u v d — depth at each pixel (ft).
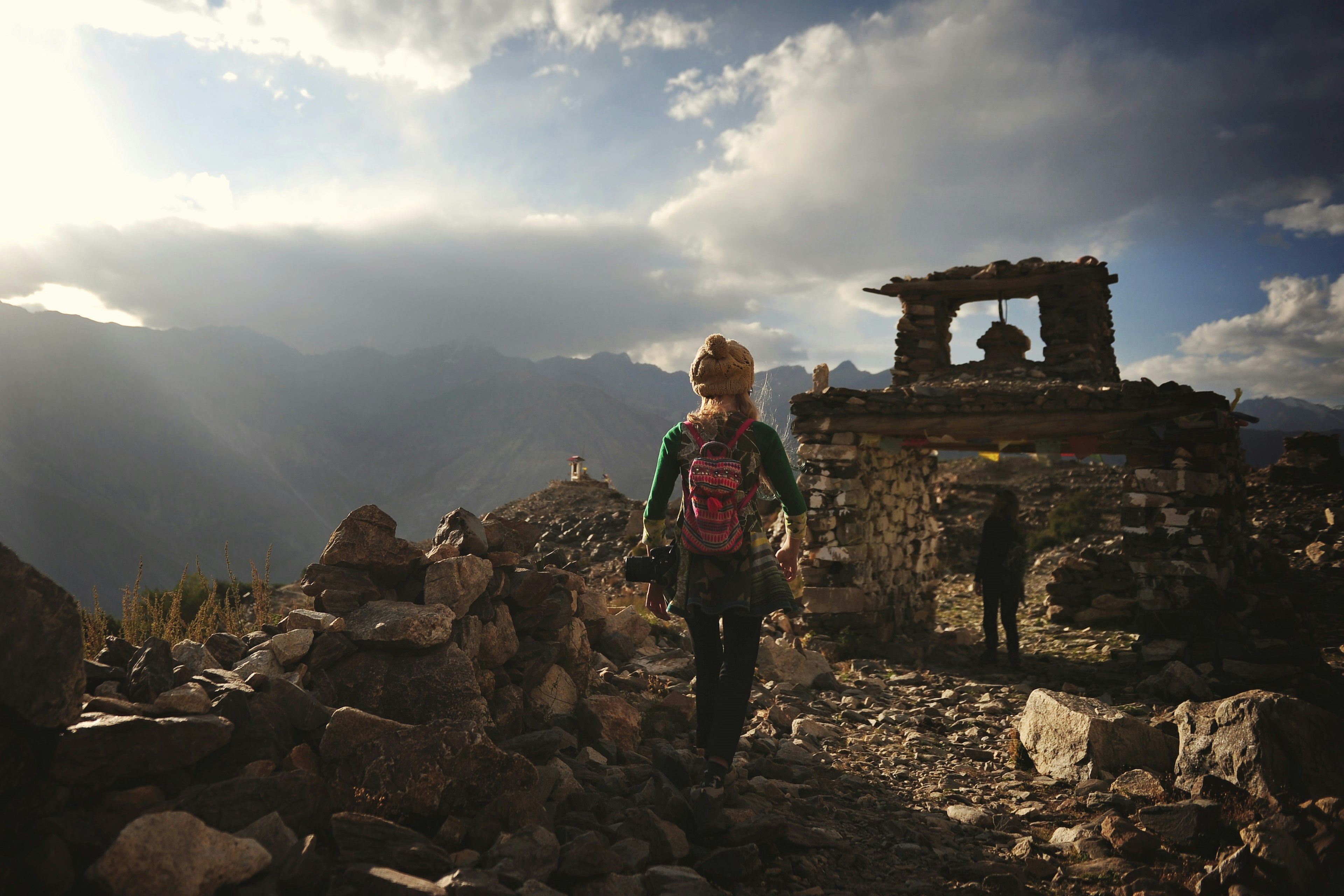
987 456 34.09
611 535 58.59
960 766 15.16
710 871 8.73
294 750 7.83
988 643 28.40
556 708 12.96
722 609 9.89
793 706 19.02
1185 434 27.45
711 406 10.91
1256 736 11.49
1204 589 26.09
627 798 10.09
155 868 5.45
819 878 9.24
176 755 6.86
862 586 31.17
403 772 7.81
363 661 9.66
